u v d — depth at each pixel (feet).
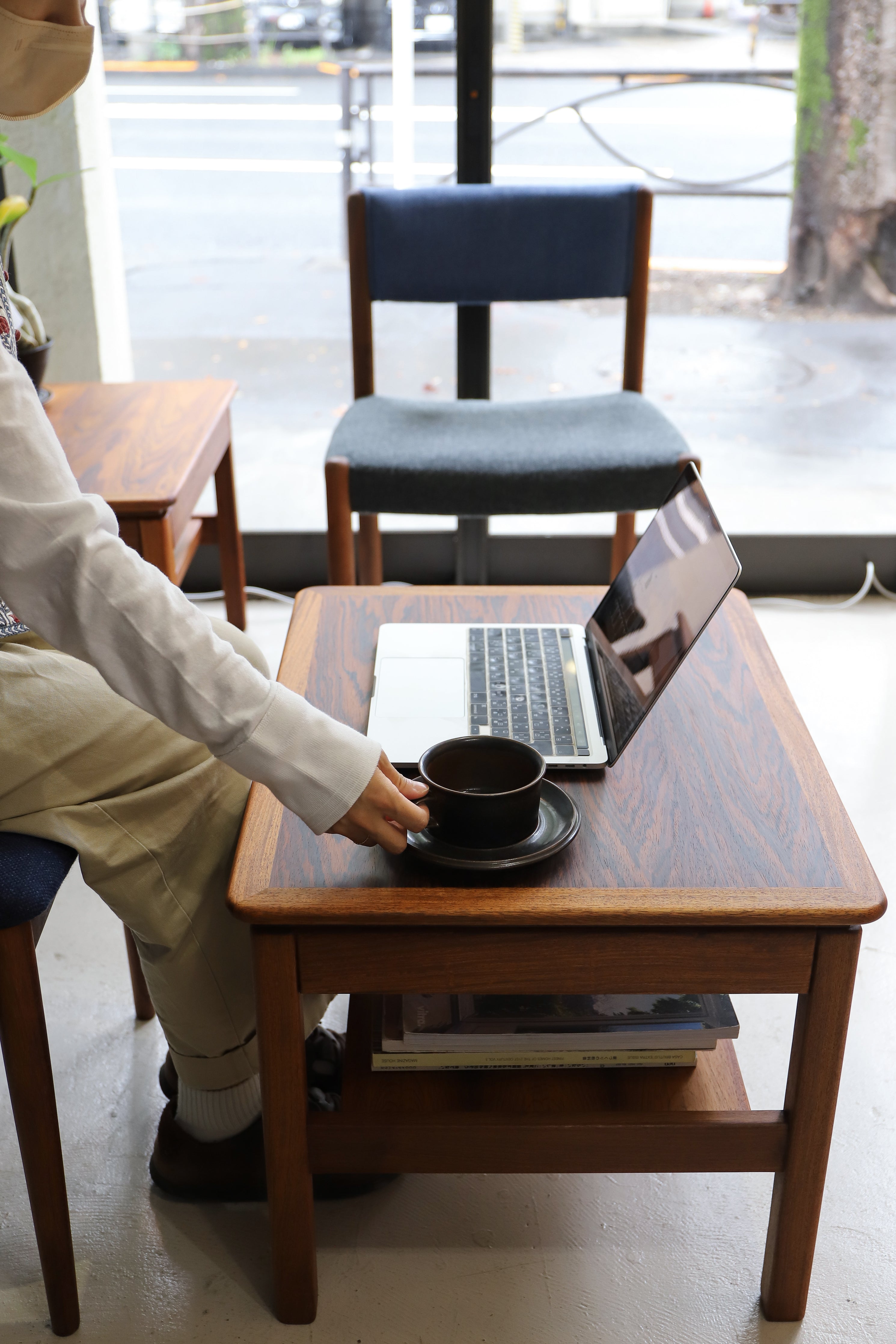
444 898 2.89
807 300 8.23
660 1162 3.30
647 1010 3.45
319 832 2.86
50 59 2.82
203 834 3.52
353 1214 3.92
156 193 8.20
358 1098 3.36
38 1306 3.62
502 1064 3.44
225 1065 3.76
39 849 3.19
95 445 5.33
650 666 3.39
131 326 8.55
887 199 7.89
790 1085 3.24
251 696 2.72
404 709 3.67
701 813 3.25
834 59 7.48
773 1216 3.45
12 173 7.30
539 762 3.08
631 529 6.61
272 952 2.97
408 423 6.56
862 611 8.10
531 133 7.58
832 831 3.18
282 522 8.40
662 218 8.06
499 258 6.85
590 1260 3.76
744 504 8.53
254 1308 3.61
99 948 5.16
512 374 8.25
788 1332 3.53
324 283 8.46
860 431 8.50
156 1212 3.94
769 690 3.89
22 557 2.55
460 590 4.63
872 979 4.94
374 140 7.82
